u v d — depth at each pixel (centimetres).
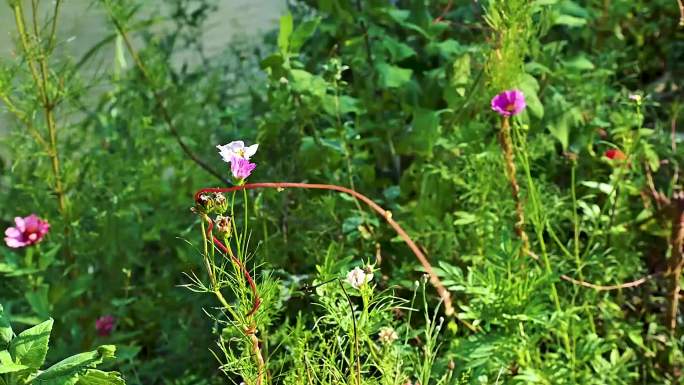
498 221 349
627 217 376
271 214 388
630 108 426
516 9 354
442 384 298
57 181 398
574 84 421
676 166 408
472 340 306
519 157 342
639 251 395
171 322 398
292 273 376
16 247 385
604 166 408
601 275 361
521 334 308
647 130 374
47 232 393
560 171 416
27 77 389
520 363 312
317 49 461
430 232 371
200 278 402
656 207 403
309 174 402
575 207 343
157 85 437
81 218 409
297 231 379
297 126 401
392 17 432
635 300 377
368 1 438
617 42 482
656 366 362
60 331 389
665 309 377
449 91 398
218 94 478
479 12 448
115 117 445
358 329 278
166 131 443
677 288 355
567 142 406
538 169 402
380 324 300
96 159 426
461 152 387
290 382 284
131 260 412
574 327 325
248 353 273
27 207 421
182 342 377
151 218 425
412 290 353
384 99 439
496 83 363
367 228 380
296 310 359
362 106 418
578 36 470
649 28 509
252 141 434
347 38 448
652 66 524
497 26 359
